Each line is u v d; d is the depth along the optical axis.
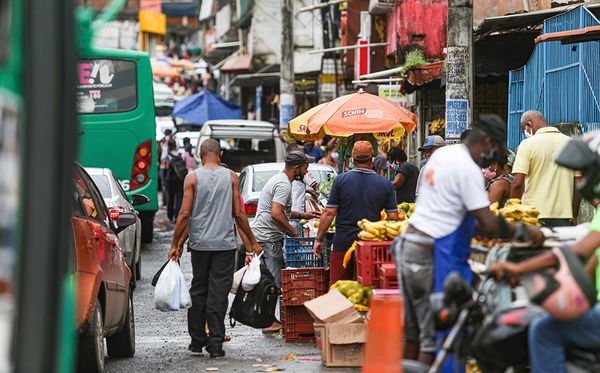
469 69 26.23
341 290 19.30
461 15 26.22
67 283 9.55
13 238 8.48
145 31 124.19
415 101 50.16
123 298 19.48
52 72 8.55
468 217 13.95
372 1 56.66
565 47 29.72
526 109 33.81
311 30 75.06
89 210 18.89
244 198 34.47
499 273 11.88
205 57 126.31
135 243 31.61
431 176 14.05
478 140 14.12
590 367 11.45
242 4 93.88
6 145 8.50
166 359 19.81
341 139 32.84
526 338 11.69
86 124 42.09
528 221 17.62
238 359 19.66
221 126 53.00
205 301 20.20
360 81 50.78
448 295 11.68
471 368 14.93
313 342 21.55
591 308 11.35
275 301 21.02
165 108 94.44
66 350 9.51
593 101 27.19
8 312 8.45
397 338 10.73
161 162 65.69
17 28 8.59
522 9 39.81
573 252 11.60
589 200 12.30
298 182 23.98
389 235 18.06
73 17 8.80
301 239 22.56
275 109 89.75
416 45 52.34
